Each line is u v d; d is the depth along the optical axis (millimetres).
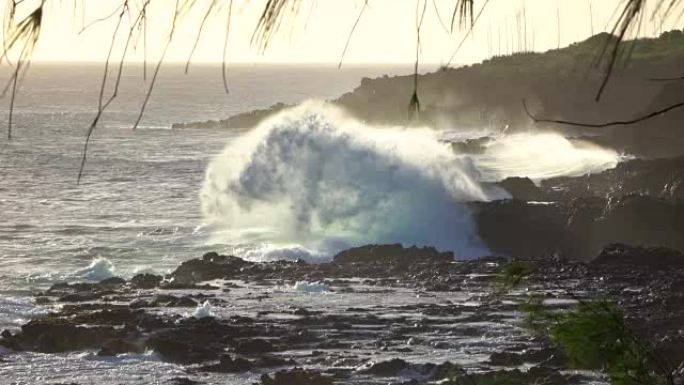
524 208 99312
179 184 158125
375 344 56500
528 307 7777
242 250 97375
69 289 74438
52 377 50719
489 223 99250
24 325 57656
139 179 165625
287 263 82000
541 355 49938
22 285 80000
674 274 72875
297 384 48281
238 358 53000
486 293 69625
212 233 107062
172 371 51812
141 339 56875
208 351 54406
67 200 138125
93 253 96500
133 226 112875
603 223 95562
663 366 7250
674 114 162750
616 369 7125
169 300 68062
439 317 62094
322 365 52344
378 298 69062
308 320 61625
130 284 75625
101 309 66125
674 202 95188
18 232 109000
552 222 97562
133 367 52438
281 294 71000
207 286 74000
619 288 69438
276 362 52781
